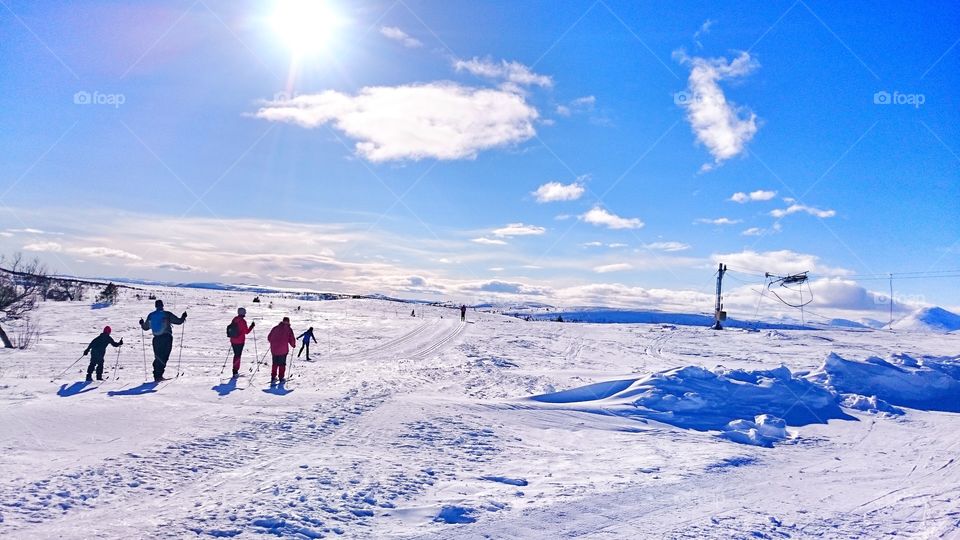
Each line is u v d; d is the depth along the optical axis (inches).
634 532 251.4
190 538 206.5
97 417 373.7
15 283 1494.8
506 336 1603.1
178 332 1266.0
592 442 454.6
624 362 1149.1
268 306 2271.2
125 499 242.4
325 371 754.8
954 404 723.4
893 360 874.8
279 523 227.3
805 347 1533.0
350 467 313.1
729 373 713.6
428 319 2111.2
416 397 564.7
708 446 460.1
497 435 443.2
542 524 253.3
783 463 420.5
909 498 333.4
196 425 375.9
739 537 252.8
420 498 277.0
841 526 278.2
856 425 588.1
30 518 212.8
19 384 502.0
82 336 1088.2
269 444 350.0
